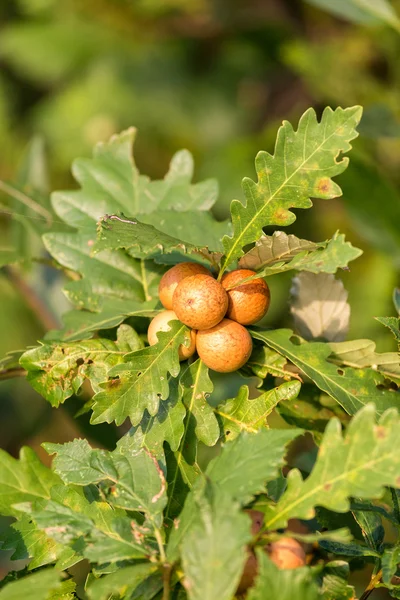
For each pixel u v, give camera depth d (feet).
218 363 2.01
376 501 2.18
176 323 2.02
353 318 3.28
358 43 3.65
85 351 2.08
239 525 1.79
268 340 2.07
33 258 2.39
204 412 2.03
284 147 2.04
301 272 2.23
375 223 2.85
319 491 1.86
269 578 1.78
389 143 3.44
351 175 2.81
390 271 3.31
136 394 1.99
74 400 2.60
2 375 2.29
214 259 2.08
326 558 2.10
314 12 4.08
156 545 1.91
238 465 1.89
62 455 1.97
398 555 1.95
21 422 3.49
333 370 2.06
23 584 1.84
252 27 4.26
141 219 2.25
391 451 1.83
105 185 2.35
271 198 2.05
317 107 4.09
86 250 2.26
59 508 1.90
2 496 2.07
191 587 1.78
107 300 2.21
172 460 2.02
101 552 1.86
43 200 2.63
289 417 2.18
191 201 2.32
